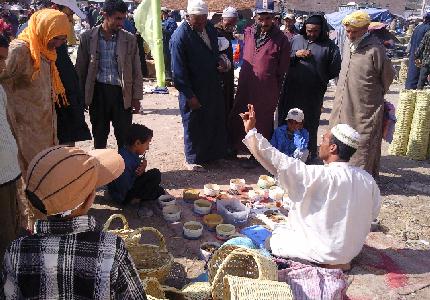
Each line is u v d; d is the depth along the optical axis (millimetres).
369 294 3650
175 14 20344
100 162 1943
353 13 5469
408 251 4352
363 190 3611
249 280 2744
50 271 1591
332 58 6176
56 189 1571
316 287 3055
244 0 25547
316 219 3648
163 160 6547
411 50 11125
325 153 3703
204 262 3922
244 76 6316
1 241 3029
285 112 6543
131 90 5527
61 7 5074
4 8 19984
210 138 6152
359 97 5555
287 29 10508
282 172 3572
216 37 6070
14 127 3801
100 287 1596
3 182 2959
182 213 4883
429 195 5758
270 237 3977
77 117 4902
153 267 3422
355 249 3725
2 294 1619
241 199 5262
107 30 5324
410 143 7230
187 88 5844
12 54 3768
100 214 4738
